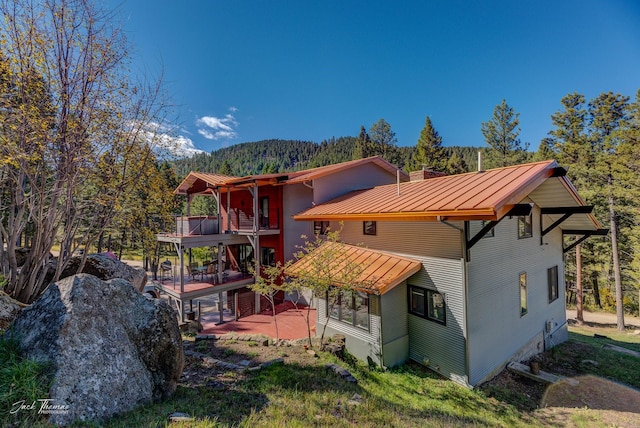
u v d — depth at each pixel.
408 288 9.90
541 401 8.07
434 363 9.02
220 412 4.39
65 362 3.65
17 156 5.92
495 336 9.27
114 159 8.05
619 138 19.19
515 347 10.19
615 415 7.38
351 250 11.70
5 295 5.48
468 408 7.08
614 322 20.69
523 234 10.91
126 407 3.94
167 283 14.95
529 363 10.62
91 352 3.91
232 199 20.02
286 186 16.38
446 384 8.23
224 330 11.87
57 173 6.95
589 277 24.38
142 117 8.39
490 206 6.70
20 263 9.12
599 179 20.16
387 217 9.40
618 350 12.55
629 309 23.64
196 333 11.17
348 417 4.95
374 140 43.06
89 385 3.68
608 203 20.00
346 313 10.10
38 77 6.46
